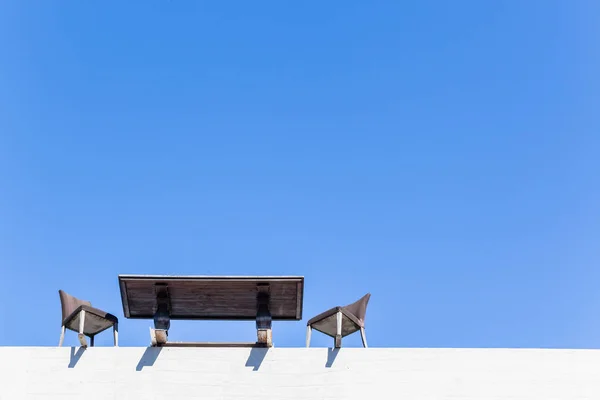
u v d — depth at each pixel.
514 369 11.05
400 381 10.95
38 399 10.77
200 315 12.02
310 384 10.92
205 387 10.88
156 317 11.21
